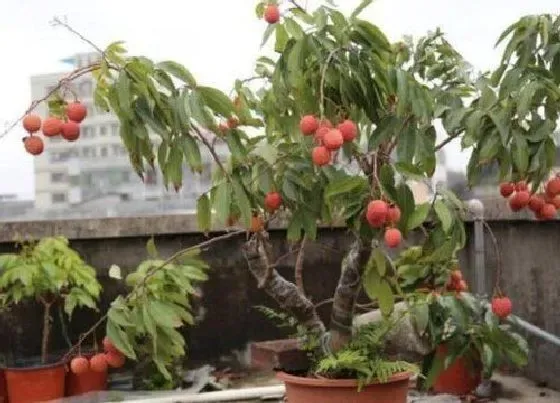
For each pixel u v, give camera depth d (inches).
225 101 90.4
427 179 93.1
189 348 202.1
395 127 94.5
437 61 118.0
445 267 140.3
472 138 95.2
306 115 95.0
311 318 113.0
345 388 102.0
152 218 198.7
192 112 87.4
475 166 99.3
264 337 206.4
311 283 208.4
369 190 91.0
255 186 97.0
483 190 194.1
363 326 117.5
